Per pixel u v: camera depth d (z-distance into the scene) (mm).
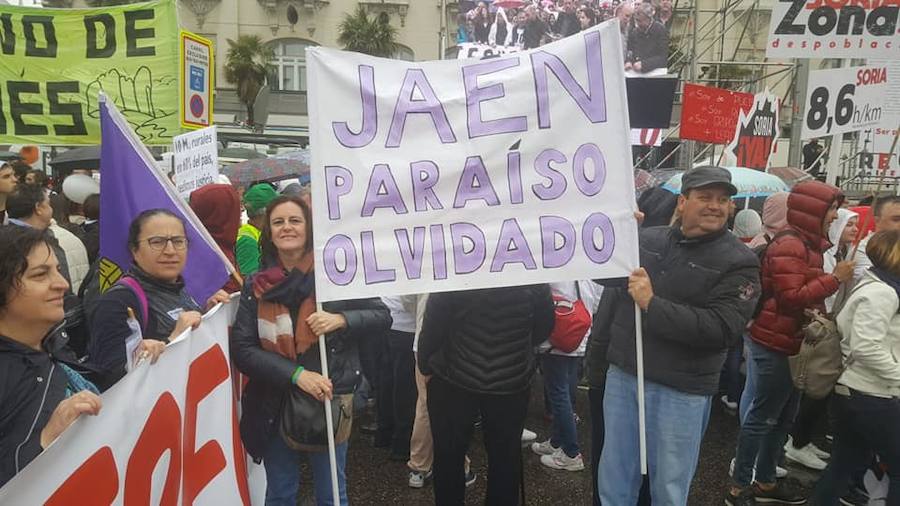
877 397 3102
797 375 3371
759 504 3863
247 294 2775
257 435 2754
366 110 2734
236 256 4875
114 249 2594
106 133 2549
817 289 3480
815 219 3605
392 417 4762
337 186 2697
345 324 2730
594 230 2820
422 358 3020
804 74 9492
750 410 3801
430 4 28469
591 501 3926
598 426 3379
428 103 2779
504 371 2889
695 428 2822
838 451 3326
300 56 29422
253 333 2746
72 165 8992
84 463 1665
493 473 3041
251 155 13633
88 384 2018
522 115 2814
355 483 4188
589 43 2809
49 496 1543
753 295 2721
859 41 5844
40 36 4770
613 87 2812
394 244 2748
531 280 2820
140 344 2150
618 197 2818
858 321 3096
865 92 5953
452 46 28219
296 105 29125
